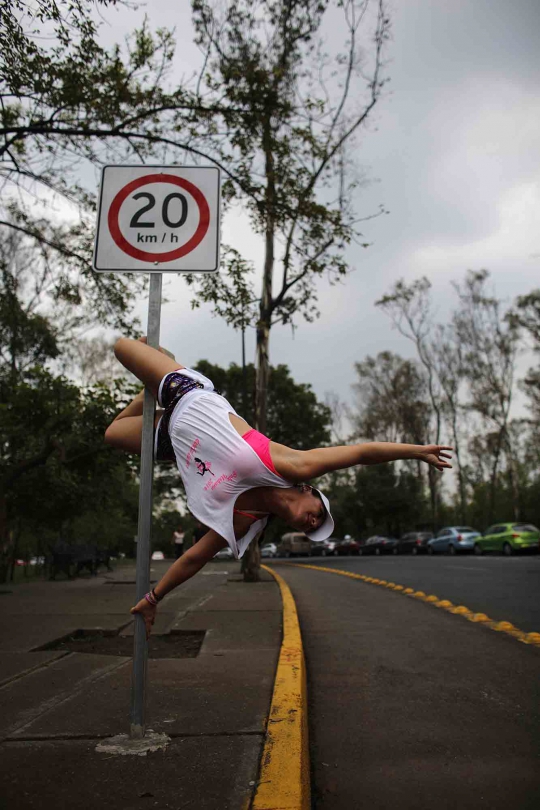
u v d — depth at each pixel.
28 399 12.97
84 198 10.00
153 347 3.04
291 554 49.00
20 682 3.82
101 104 8.72
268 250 14.73
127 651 5.18
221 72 9.16
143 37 8.60
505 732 3.31
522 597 9.30
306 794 2.28
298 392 37.12
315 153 9.84
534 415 38.66
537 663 4.89
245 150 9.46
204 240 3.13
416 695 4.04
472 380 40.44
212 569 24.17
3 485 13.30
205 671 4.18
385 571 17.61
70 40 7.33
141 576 2.78
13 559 18.52
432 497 43.62
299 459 2.54
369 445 2.61
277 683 3.75
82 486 16.52
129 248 3.14
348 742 3.21
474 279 39.94
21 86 7.91
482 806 2.45
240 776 2.35
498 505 53.91
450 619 7.32
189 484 2.67
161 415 3.00
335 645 5.76
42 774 2.37
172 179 3.19
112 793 2.20
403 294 42.09
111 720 3.03
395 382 44.88
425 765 2.88
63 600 8.96
